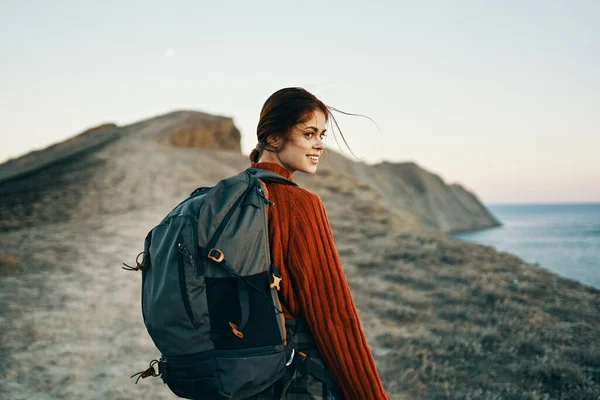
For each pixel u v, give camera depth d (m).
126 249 12.76
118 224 17.36
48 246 12.80
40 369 5.03
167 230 1.17
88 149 46.88
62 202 22.22
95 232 15.55
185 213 1.16
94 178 28.98
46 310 7.27
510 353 4.93
